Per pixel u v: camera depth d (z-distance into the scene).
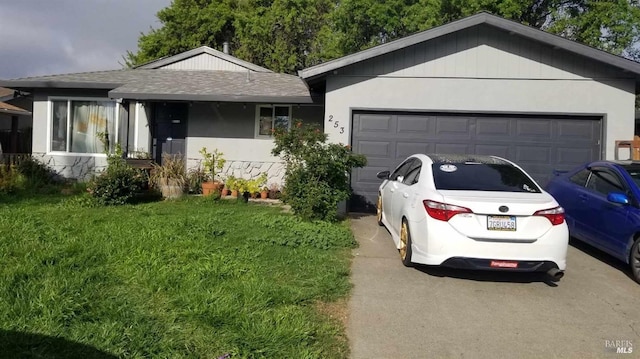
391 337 3.88
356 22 25.70
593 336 4.00
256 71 16.66
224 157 12.76
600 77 9.29
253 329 3.68
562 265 5.04
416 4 23.88
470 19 9.20
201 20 30.42
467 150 9.66
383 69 9.66
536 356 3.63
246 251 5.99
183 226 7.30
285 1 28.70
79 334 3.48
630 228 5.58
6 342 3.30
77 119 13.02
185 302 4.13
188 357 3.28
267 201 11.04
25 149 17.20
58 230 6.73
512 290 5.11
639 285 5.37
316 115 12.64
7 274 4.57
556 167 9.50
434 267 5.83
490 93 9.52
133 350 3.32
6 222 7.19
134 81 12.99
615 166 6.40
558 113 9.38
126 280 4.69
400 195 6.46
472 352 3.67
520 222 4.99
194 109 12.80
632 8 21.09
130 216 8.23
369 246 6.85
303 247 6.46
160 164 12.85
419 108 9.62
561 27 21.81
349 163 8.41
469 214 5.01
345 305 4.52
